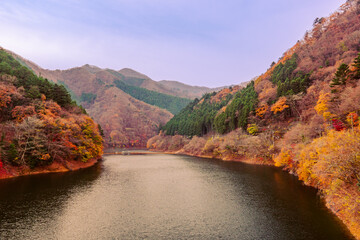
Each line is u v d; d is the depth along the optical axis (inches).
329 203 949.2
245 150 2940.5
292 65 4008.4
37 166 1854.1
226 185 1471.5
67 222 819.4
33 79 2610.7
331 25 4490.7
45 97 2410.2
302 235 688.4
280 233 710.5
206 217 877.2
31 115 1931.6
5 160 1592.0
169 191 1315.2
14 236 692.1
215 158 3533.5
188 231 741.9
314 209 924.0
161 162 3011.8
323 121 1883.6
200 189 1360.7
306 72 3563.0
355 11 4237.2
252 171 2054.6
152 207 1008.9
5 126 1771.7
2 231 728.3
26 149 1710.1
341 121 1471.5
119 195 1220.5
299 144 1675.7
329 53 3659.0
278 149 2351.1
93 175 1856.5
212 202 1082.1
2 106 1956.2
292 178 1633.9
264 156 2571.4
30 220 833.5
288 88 3213.6
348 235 669.9
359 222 681.0
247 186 1427.2
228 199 1133.7
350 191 797.9
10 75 2349.9
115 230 749.9
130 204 1053.8
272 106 3083.2
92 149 2677.2
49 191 1275.8
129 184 1517.0
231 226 781.9
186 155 4426.7
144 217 880.3
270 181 1558.8
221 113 4714.6
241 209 970.7
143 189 1366.9
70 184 1475.1
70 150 2101.4
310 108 2588.6
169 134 6894.7
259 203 1047.0
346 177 812.0
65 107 2810.0
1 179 1515.7
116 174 1947.6
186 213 926.4
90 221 832.9
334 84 1898.4
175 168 2367.1
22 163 1707.7
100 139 3051.2
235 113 3895.2
